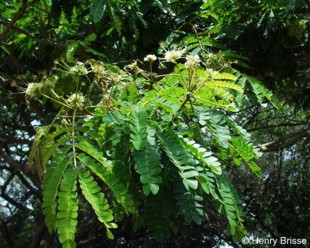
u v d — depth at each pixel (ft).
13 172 38.32
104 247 43.62
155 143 7.09
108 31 17.02
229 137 8.12
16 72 20.93
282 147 22.43
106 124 7.85
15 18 16.21
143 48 17.46
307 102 23.30
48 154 7.56
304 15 15.33
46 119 18.62
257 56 16.47
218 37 15.43
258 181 38.55
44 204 6.60
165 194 7.50
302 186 40.65
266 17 15.30
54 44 16.94
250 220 41.09
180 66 9.27
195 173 6.91
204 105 8.52
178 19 15.85
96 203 6.56
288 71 16.39
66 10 17.12
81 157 6.97
